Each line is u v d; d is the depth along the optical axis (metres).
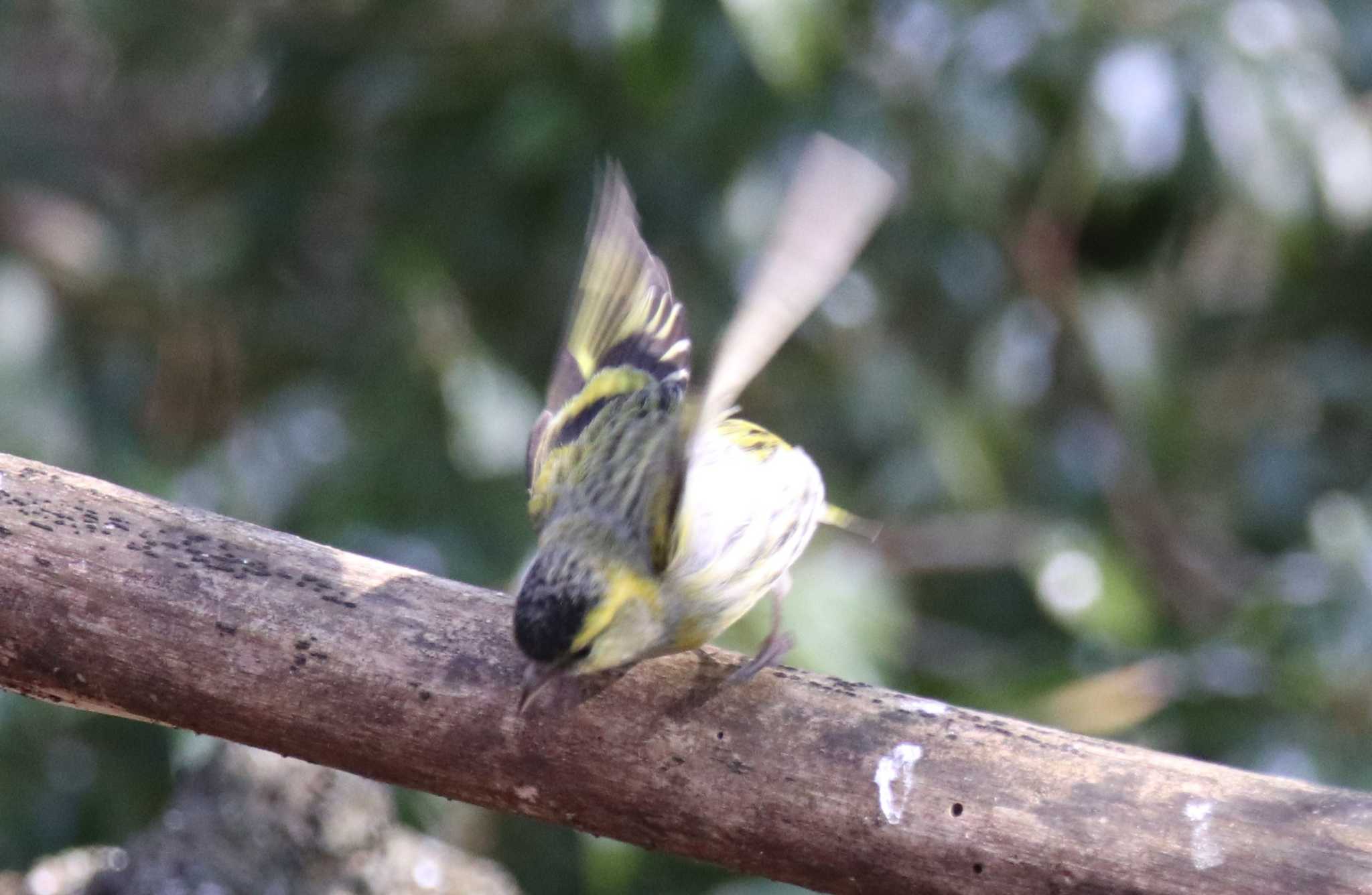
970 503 5.74
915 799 2.46
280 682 2.67
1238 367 6.70
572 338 3.16
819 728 2.54
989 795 2.43
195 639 2.68
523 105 5.41
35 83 7.32
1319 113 5.21
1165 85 5.13
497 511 5.34
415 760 2.66
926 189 5.50
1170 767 2.41
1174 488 6.37
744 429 3.10
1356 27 5.89
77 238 6.48
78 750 5.27
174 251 6.21
